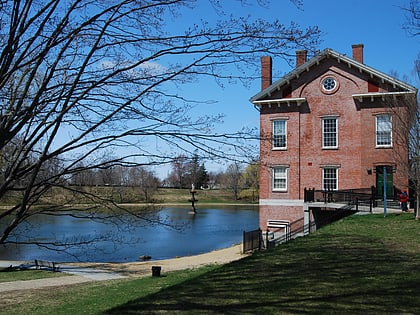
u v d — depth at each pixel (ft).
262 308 29.66
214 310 29.68
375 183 106.22
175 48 21.40
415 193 82.79
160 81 22.16
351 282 36.19
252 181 240.53
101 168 22.35
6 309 43.68
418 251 50.44
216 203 331.77
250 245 100.83
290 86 114.52
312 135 112.06
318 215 107.76
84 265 87.81
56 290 56.03
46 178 21.88
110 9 20.93
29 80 19.35
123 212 28.35
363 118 108.06
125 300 41.70
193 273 64.44
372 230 67.51
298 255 50.06
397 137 86.79
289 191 112.88
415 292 32.63
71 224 164.55
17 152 21.25
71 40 20.31
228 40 21.39
